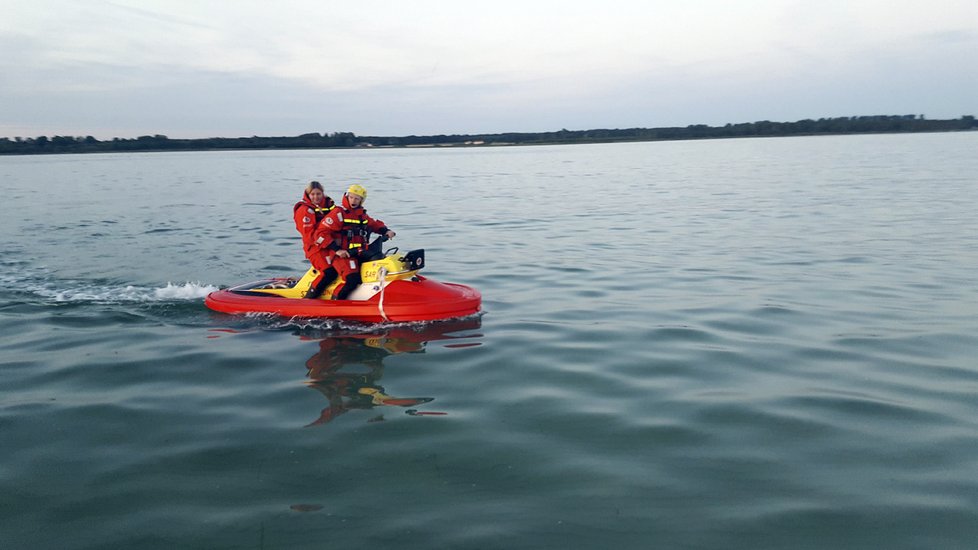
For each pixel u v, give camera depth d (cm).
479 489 446
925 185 2561
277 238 1575
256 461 488
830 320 835
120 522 414
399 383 643
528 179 3403
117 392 624
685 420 551
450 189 2895
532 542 388
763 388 618
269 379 656
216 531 402
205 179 3659
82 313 909
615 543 386
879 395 597
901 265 1156
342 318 860
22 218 1964
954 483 446
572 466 476
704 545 384
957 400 582
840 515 412
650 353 722
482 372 671
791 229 1588
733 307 904
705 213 1922
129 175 4022
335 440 520
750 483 451
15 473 475
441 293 877
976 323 806
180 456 496
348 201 893
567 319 864
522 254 1341
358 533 398
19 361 712
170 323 861
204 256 1344
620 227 1692
